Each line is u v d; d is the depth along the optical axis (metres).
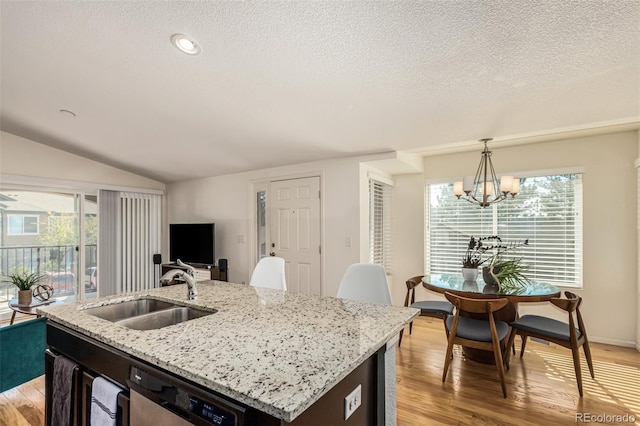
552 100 2.29
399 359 2.99
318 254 4.03
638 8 1.41
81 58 2.28
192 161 4.48
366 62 1.99
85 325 1.38
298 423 0.84
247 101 2.66
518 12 1.50
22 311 3.07
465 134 3.07
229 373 0.92
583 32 1.59
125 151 4.29
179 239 5.22
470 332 2.53
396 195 4.75
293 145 3.56
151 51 2.11
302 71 2.15
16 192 4.23
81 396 1.36
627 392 2.38
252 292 2.06
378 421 1.24
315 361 1.00
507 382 2.55
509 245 3.92
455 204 4.34
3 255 4.14
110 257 4.99
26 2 1.79
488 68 1.95
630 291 3.33
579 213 3.60
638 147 3.26
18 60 2.36
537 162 3.80
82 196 4.76
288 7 1.62
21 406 2.24
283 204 4.38
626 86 2.06
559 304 2.43
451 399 2.30
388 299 2.16
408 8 1.54
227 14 1.71
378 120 2.80
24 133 3.97
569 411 2.15
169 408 1.00
